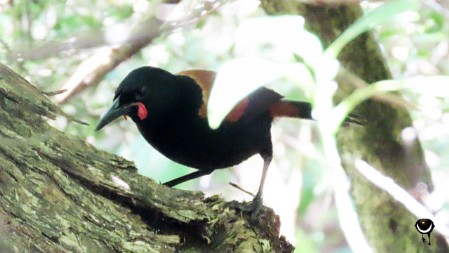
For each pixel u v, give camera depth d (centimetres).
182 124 952
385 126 1139
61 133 684
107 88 1455
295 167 1659
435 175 1608
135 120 959
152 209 686
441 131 1556
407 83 521
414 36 1316
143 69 945
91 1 1411
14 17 1289
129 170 699
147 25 1007
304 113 1023
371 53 1133
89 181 662
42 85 1328
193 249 697
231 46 1352
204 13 1082
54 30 1352
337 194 620
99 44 984
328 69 483
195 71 998
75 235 621
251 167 1711
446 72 1441
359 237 627
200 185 1656
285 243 780
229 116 948
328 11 1086
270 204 1616
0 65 672
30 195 616
